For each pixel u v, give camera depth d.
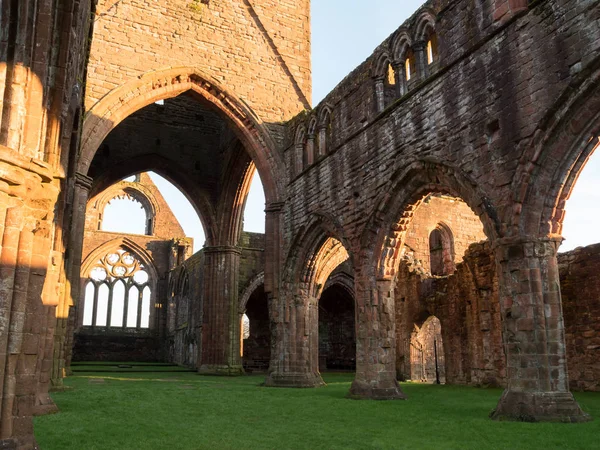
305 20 26.86
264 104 24.41
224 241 31.30
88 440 8.00
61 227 12.05
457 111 13.36
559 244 10.95
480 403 13.82
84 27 13.52
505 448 7.59
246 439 8.36
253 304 39.94
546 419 9.86
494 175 11.94
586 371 17.25
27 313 7.08
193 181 31.92
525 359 10.47
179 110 32.75
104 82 21.62
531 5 11.49
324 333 38.44
